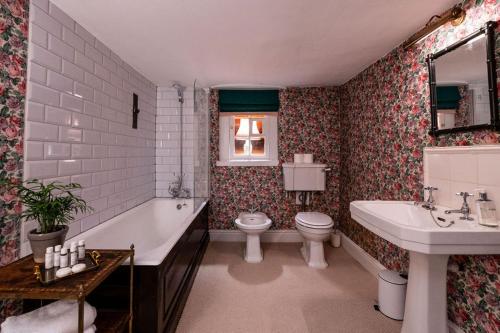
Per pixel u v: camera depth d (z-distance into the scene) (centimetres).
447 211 127
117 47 195
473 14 129
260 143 324
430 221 136
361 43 187
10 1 114
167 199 287
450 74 142
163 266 131
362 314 166
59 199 111
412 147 176
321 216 253
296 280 210
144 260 124
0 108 110
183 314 164
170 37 178
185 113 305
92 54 176
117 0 135
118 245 196
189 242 195
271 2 137
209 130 304
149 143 285
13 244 116
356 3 138
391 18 154
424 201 159
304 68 241
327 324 156
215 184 310
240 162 308
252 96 305
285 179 292
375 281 209
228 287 198
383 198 211
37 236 100
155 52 204
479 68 124
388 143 204
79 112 163
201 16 150
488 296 121
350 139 275
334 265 240
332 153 307
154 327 123
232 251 275
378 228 121
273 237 307
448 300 143
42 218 106
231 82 286
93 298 124
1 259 111
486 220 111
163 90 304
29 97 124
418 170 170
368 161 236
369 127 234
